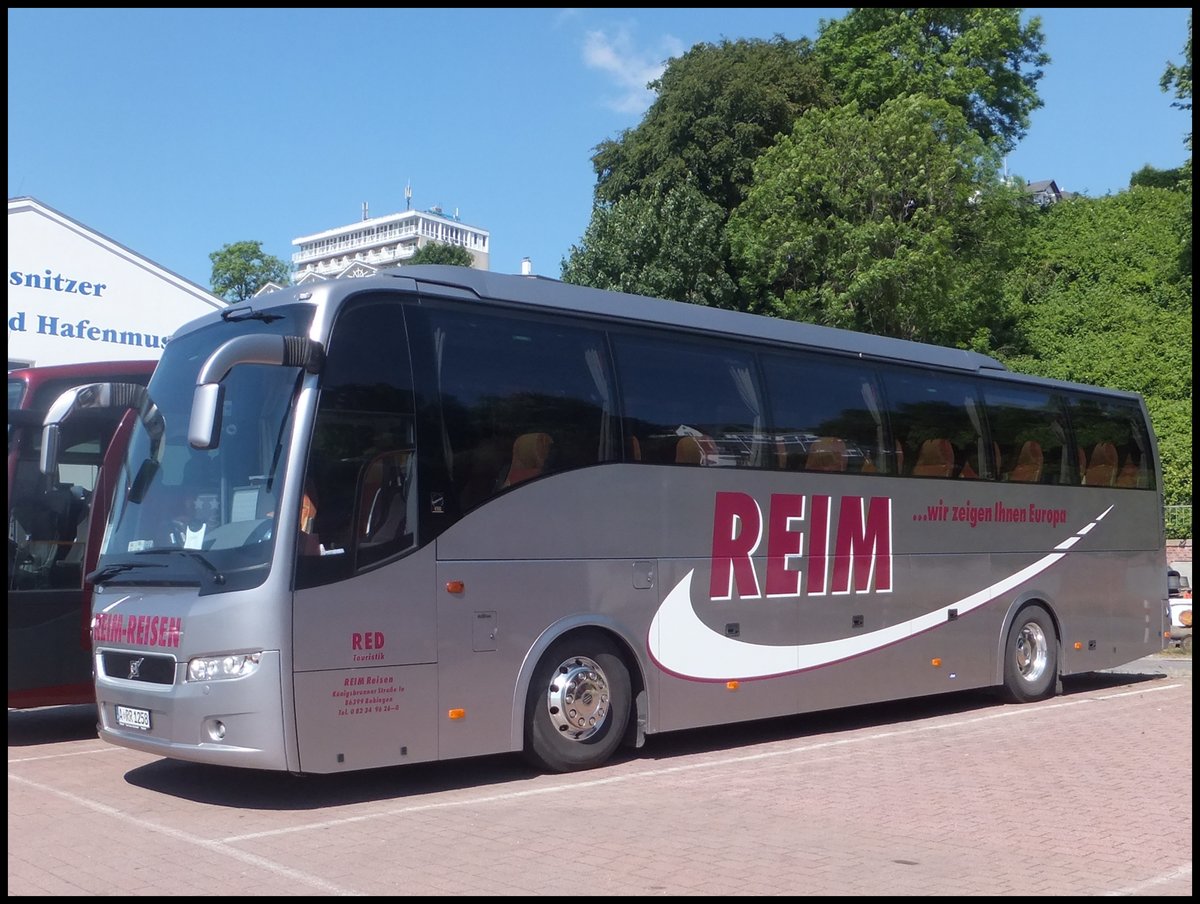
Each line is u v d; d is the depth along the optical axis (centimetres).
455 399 910
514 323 962
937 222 3294
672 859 689
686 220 3644
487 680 902
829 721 1330
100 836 746
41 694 1118
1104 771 997
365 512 844
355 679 823
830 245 3403
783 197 3419
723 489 1093
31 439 1149
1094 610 1541
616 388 1022
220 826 774
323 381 836
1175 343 3741
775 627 1128
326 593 814
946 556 1328
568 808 832
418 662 860
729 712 1080
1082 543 1527
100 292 2556
